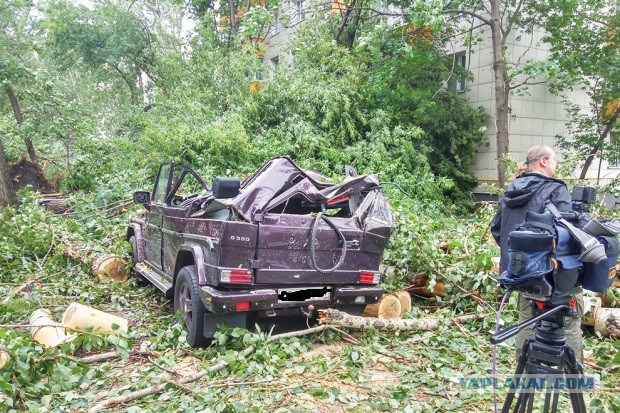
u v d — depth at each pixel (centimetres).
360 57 1602
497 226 377
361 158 1328
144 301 701
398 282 654
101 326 512
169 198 667
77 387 432
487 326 564
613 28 1468
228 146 1227
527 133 1655
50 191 1411
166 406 385
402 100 1495
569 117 1712
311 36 1642
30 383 416
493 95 1631
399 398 405
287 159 542
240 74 1512
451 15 1561
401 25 1530
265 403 393
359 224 543
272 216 502
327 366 462
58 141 1558
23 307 616
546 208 325
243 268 490
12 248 818
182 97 1521
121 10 2372
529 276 286
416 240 648
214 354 499
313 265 490
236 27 2067
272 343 504
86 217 1038
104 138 1385
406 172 1353
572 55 1446
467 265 646
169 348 521
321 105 1410
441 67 1585
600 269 297
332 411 389
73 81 2791
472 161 1670
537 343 297
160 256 674
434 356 489
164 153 1228
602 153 1524
